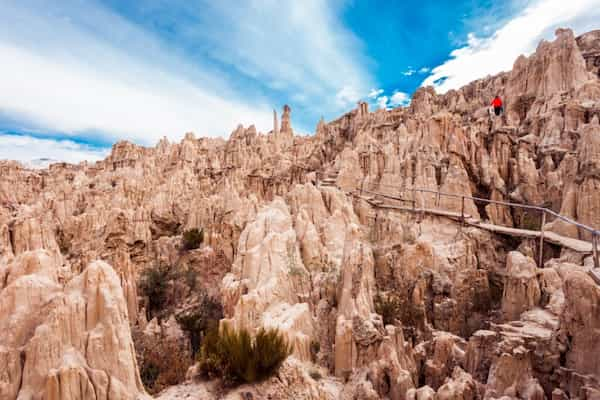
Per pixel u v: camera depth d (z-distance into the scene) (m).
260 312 17.92
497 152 28.30
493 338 13.04
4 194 61.44
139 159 75.44
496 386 11.06
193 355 23.17
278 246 20.97
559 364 11.17
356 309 16.53
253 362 12.45
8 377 9.65
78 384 9.77
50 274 14.10
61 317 10.33
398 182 29.72
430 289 20.30
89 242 40.00
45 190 63.50
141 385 11.48
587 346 10.47
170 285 32.78
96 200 50.44
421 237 22.91
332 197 27.58
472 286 20.27
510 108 34.34
